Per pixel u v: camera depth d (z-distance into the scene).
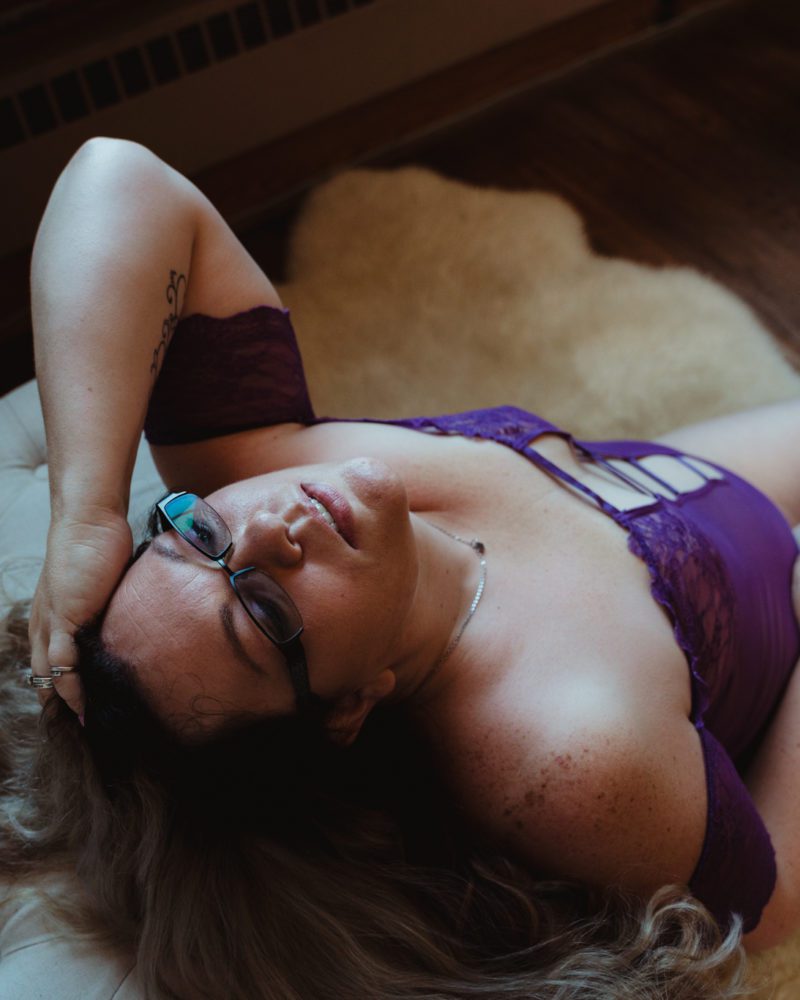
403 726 1.14
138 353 1.11
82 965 1.02
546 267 2.06
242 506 1.01
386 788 1.14
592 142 2.37
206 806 1.04
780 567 1.33
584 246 2.10
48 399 1.08
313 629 0.97
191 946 1.01
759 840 1.09
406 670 1.08
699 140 2.35
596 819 1.02
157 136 2.12
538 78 2.50
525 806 1.04
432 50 2.34
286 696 1.00
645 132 2.38
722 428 1.52
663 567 1.16
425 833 1.13
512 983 1.03
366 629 1.00
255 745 1.03
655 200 2.25
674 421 1.85
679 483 1.33
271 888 1.04
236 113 2.18
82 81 1.98
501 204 2.15
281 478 1.04
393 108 2.39
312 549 0.98
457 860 1.11
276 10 2.10
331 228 2.12
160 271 1.15
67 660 0.98
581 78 2.49
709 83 2.45
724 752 1.11
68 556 1.00
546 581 1.14
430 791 1.12
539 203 2.15
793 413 1.53
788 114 2.37
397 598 1.01
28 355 2.12
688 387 1.87
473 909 1.09
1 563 1.30
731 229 2.19
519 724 1.06
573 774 1.02
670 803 1.03
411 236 2.10
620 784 1.01
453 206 2.14
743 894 1.08
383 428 1.24
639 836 1.03
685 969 1.01
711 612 1.19
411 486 1.20
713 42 2.53
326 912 1.04
